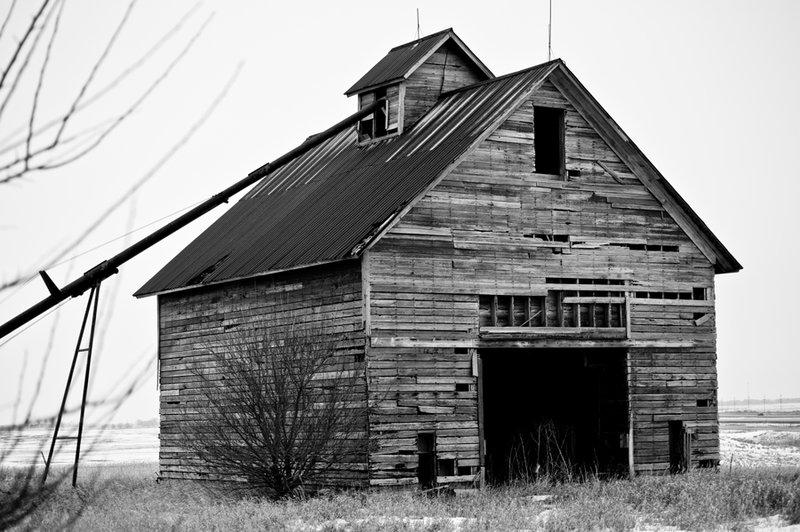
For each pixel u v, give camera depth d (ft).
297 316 98.68
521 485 97.25
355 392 90.43
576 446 109.19
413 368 91.76
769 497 77.41
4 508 13.30
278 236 105.91
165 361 117.50
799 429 268.62
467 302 95.30
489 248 96.99
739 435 224.94
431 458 92.07
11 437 11.66
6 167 11.42
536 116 108.88
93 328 57.82
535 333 98.58
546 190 100.89
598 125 104.32
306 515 74.28
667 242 107.45
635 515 72.69
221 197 87.61
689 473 96.58
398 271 92.12
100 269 58.39
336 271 94.53
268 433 87.86
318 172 119.65
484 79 120.06
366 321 90.22
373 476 88.53
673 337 106.63
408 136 110.63
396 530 65.51
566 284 100.89
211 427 94.48
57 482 13.69
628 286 104.47
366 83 117.50
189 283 110.42
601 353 106.22
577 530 65.16
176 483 104.63
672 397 105.81
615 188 104.94
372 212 95.04
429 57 116.26
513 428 116.47
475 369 94.68
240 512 74.02
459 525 70.18
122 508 72.49
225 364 93.86
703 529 65.41
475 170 97.14
